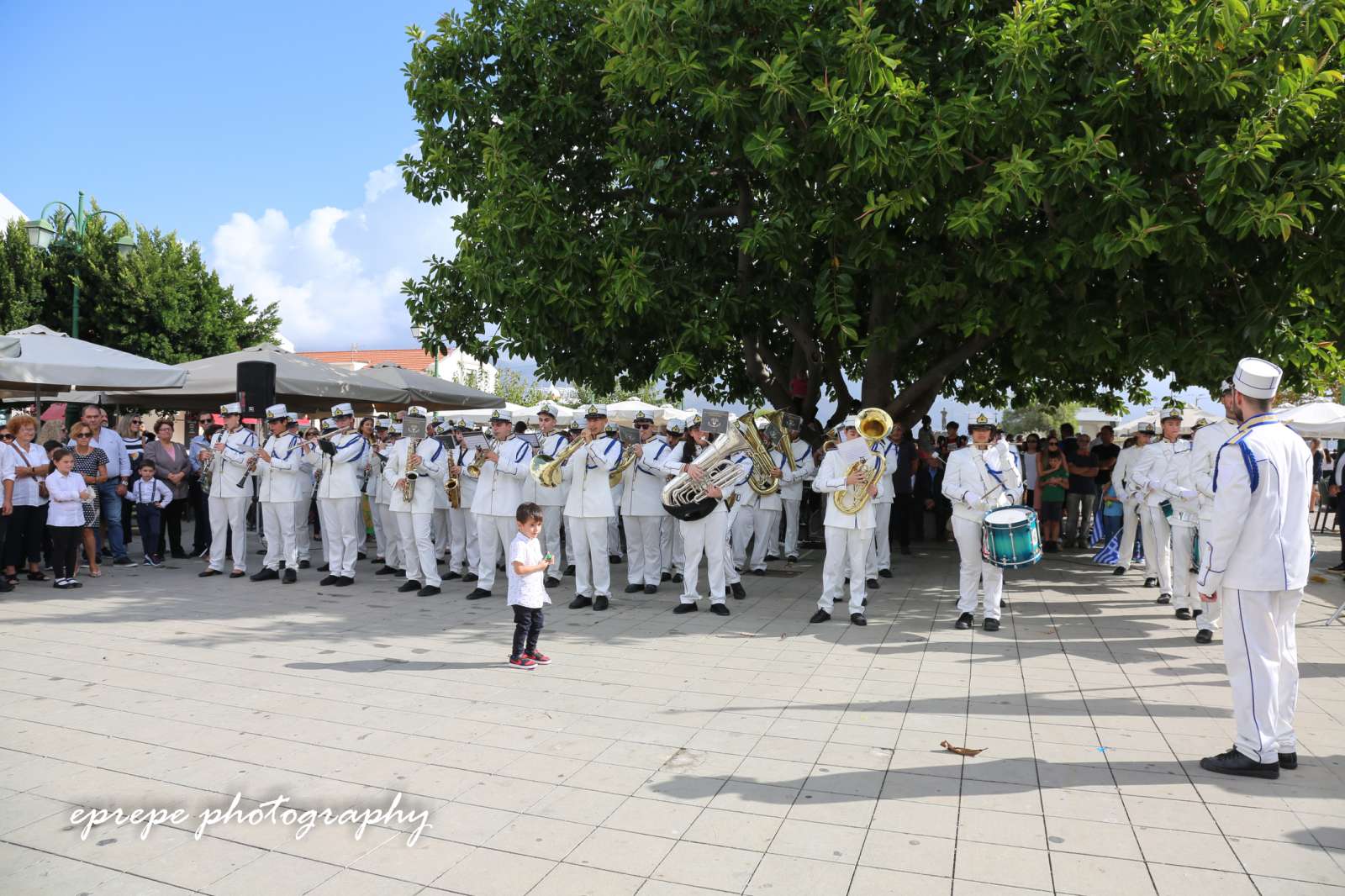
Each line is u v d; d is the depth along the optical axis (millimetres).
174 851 3639
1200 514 8102
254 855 3615
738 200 12227
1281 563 4414
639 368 13109
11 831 3816
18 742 4906
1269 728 4441
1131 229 8227
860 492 8180
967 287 10039
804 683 6203
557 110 11406
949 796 4203
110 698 5742
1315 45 8047
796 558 12906
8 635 7535
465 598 9695
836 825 3893
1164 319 9703
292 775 4461
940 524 16703
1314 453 19828
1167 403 10695
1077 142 7914
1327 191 7891
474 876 3445
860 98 8469
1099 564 12664
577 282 10727
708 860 3570
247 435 11188
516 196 10586
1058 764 4625
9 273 24922
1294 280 8734
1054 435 14594
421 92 12289
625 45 9500
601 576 9039
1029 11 8062
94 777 4414
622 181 11227
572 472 9227
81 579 10789
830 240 10219
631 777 4438
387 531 11562
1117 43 7910
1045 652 7133
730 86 9383
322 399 15945
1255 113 8109
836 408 15711
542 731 5133
